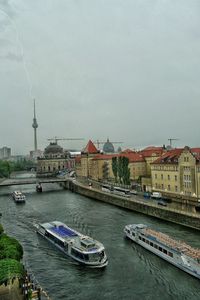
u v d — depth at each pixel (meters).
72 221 108.81
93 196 165.62
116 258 72.44
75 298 54.75
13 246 58.53
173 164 128.00
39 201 158.62
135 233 82.56
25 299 44.84
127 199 130.62
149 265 68.19
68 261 72.25
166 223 101.50
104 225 101.50
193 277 61.94
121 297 54.84
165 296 54.88
